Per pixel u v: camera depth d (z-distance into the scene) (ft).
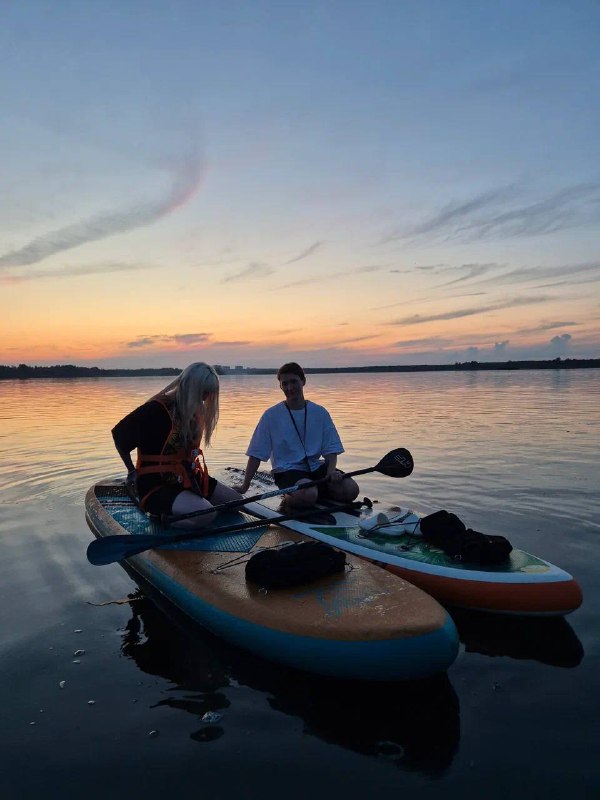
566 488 19.72
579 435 31.91
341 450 15.80
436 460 25.20
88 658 9.43
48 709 8.07
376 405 55.01
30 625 10.60
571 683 8.61
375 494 19.47
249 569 10.44
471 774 6.81
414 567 11.32
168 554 12.03
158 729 7.65
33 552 14.40
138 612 11.14
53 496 19.99
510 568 11.05
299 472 15.49
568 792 6.50
